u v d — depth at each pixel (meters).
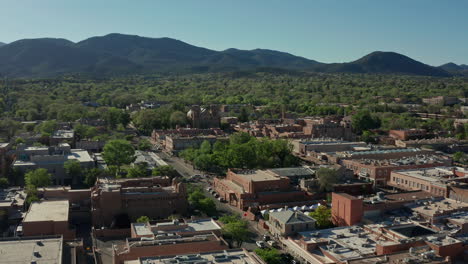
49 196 180.75
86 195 182.00
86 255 139.50
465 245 123.75
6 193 186.50
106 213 169.00
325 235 140.25
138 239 124.00
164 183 196.25
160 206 175.75
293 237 143.38
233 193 196.88
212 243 119.38
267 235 157.50
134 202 172.50
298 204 188.75
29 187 187.50
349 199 152.38
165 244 116.69
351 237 138.12
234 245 145.62
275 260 127.81
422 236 131.25
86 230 164.88
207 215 179.00
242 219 176.62
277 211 161.12
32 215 149.12
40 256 110.38
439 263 110.69
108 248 146.25
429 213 153.50
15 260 107.12
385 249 120.88
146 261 104.25
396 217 152.50
